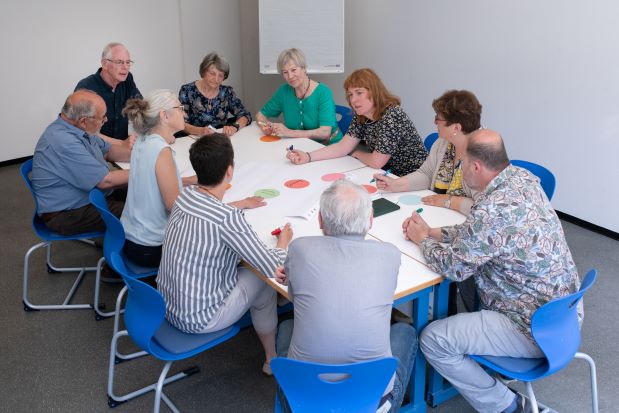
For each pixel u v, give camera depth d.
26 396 2.41
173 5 5.72
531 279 1.90
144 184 2.46
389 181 2.68
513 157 4.26
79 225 2.88
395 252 1.65
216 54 3.80
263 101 6.36
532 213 1.87
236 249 1.95
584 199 3.83
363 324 1.58
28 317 2.97
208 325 2.03
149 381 2.49
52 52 5.18
